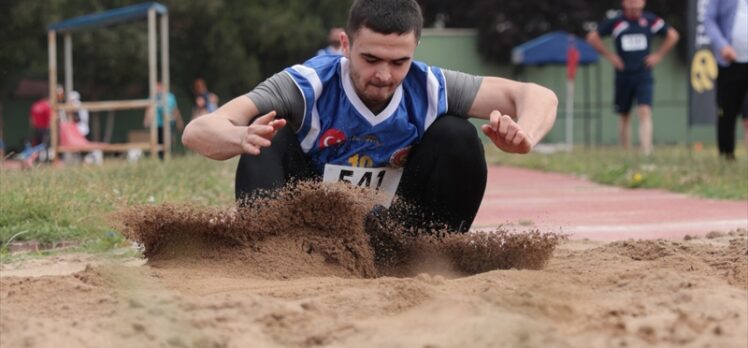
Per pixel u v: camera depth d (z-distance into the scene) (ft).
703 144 205.57
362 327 21.30
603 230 53.06
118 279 26.55
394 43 30.58
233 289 27.61
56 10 219.61
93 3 223.51
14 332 21.13
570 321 21.61
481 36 216.13
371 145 33.35
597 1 260.21
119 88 244.01
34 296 25.80
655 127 220.23
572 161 114.52
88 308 24.18
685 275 27.66
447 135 33.09
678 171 86.63
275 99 32.27
